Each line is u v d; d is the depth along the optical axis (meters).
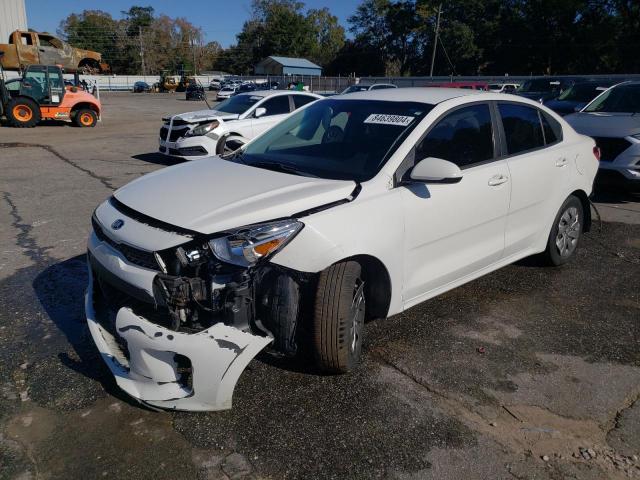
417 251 3.48
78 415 2.87
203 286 2.74
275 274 2.87
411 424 2.84
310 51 94.44
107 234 3.01
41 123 20.67
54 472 2.47
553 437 2.77
